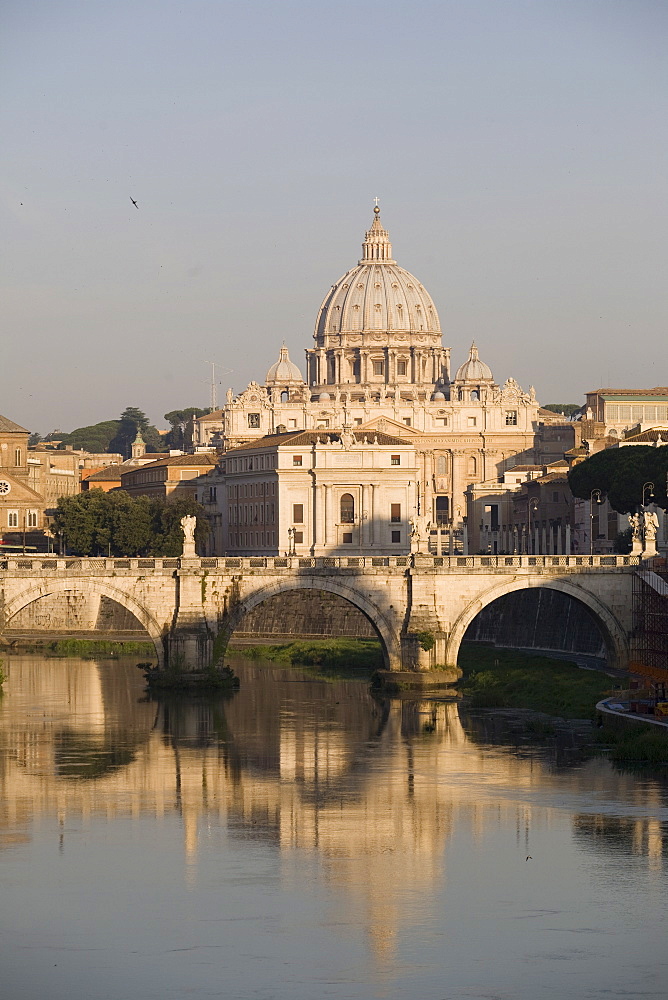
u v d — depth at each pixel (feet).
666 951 338.13
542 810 453.17
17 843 422.82
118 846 419.33
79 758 538.47
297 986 320.09
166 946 341.62
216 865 401.08
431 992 317.42
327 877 389.39
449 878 387.96
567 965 330.34
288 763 528.22
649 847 412.77
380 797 473.67
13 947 342.03
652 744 523.29
